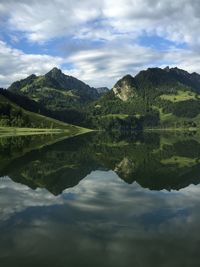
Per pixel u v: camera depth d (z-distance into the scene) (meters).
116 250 19.77
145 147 112.00
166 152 90.31
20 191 36.72
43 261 18.34
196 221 25.44
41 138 167.38
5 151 87.12
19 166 57.22
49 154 79.25
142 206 30.22
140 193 36.09
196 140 165.88
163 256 18.92
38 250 19.72
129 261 18.33
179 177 47.28
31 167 56.12
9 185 40.31
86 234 22.47
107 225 24.48
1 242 21.02
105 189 38.28
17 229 23.45
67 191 36.97
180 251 19.62
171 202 31.86
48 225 24.44
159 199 33.16
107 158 72.81
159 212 28.14
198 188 39.09
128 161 67.56
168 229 23.47
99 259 18.55
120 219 26.02
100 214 27.47
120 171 53.12
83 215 27.09
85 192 36.47
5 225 24.39
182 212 28.12
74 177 46.78
